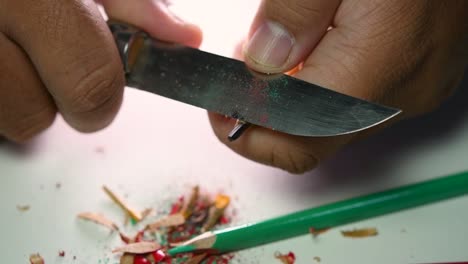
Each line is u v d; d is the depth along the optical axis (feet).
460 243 0.90
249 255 0.89
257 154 0.86
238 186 0.97
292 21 0.81
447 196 0.94
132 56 0.88
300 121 0.80
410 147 1.01
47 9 0.82
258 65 0.83
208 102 0.84
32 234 0.92
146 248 0.89
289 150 0.83
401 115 0.93
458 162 0.99
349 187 0.97
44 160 1.00
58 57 0.83
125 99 1.10
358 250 0.90
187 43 0.94
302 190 0.97
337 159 1.00
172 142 1.03
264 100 0.82
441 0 0.84
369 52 0.82
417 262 0.88
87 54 0.83
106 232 0.92
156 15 0.91
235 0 1.22
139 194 0.96
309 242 0.91
